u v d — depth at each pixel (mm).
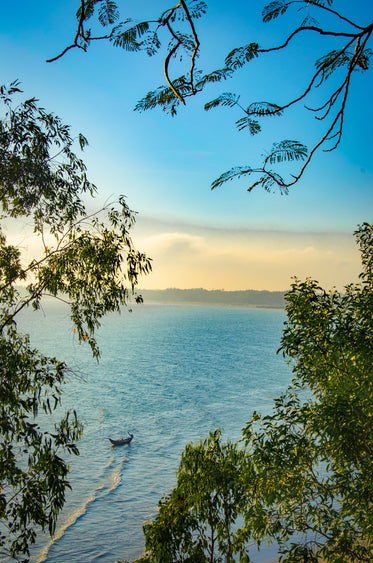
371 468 8961
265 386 74188
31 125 8633
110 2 3436
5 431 8195
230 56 3338
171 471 36625
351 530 9516
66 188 9461
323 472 24469
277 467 9445
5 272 9203
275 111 3334
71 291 9547
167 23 3324
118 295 9609
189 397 65375
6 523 26047
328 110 3436
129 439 43188
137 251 9688
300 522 10133
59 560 23203
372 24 3227
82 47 3459
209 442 12945
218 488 12367
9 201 9008
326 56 3426
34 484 8438
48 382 8789
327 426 8547
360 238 10633
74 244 9477
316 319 9531
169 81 3311
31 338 142250
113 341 150875
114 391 69250
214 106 3453
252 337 176625
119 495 31812
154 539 12430
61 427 8633
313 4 3219
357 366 9422
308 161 3387
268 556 21938
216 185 3490
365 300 9406
